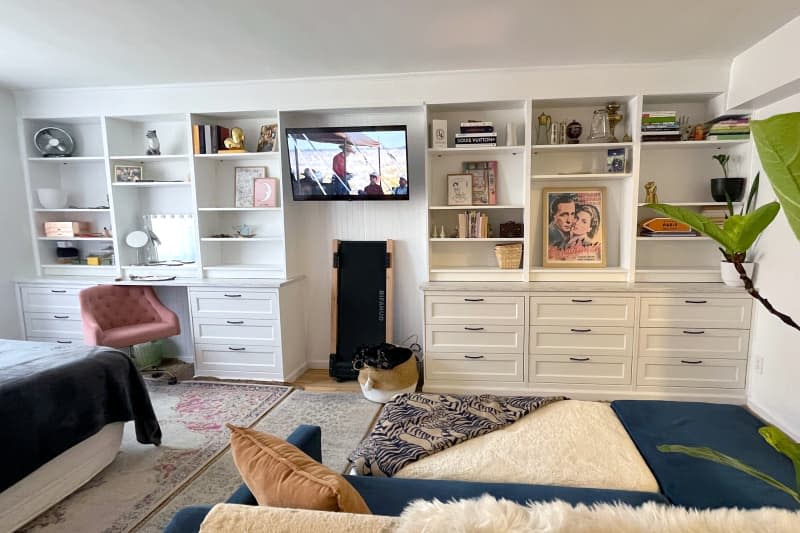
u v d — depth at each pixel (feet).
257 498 3.62
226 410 10.37
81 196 13.93
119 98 12.21
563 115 11.59
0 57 9.66
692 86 10.25
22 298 12.98
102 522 6.63
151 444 8.87
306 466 3.61
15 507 6.46
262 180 12.65
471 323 11.00
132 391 8.43
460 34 8.55
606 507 2.72
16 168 12.93
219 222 13.32
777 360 9.37
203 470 7.99
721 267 10.50
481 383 11.14
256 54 9.57
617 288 10.43
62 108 12.50
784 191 1.90
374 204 12.64
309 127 12.48
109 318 12.07
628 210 10.98
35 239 13.39
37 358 7.73
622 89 10.43
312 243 13.07
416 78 11.01
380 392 10.59
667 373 10.53
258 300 11.84
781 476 4.69
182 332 13.79
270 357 12.03
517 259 11.34
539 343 10.86
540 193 11.77
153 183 12.50
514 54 9.67
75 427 7.23
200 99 11.87
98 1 7.10
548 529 2.48
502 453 5.62
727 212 10.60
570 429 6.17
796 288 8.82
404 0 7.13
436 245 12.39
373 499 4.49
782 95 9.02
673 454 5.29
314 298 13.24
